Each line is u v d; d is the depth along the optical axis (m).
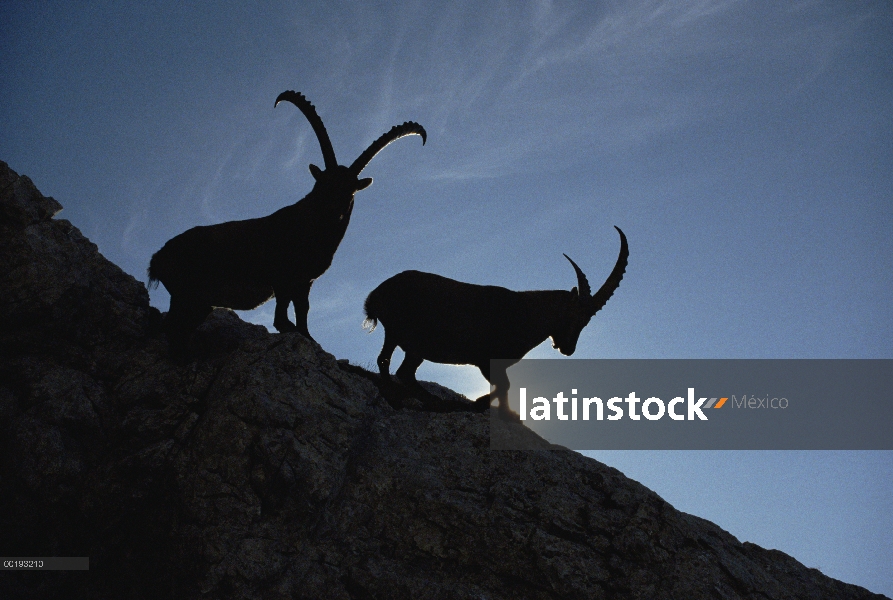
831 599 8.73
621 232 10.84
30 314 9.36
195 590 7.47
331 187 9.52
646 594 7.76
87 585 8.09
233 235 9.84
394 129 10.12
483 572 7.88
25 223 9.93
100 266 10.49
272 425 8.41
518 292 10.40
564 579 7.73
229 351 10.38
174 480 8.26
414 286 10.16
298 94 10.46
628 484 9.04
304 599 7.45
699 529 9.06
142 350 9.77
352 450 8.66
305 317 9.98
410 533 8.12
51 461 8.29
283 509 8.00
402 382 10.48
